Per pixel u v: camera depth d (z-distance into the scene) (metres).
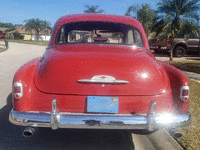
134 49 3.09
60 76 2.46
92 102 2.43
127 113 2.49
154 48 16.64
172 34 12.77
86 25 3.51
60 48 3.03
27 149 2.89
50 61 2.63
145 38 3.40
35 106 2.47
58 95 2.44
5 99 4.82
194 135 3.22
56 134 3.36
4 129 3.45
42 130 3.47
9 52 18.41
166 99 2.53
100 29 3.67
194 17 12.36
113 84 2.44
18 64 10.39
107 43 3.17
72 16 3.56
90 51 2.82
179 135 2.53
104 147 3.01
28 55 15.56
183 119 2.48
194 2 12.20
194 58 14.79
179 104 2.55
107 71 2.46
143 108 2.49
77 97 2.43
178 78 2.58
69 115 2.37
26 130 2.49
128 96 2.47
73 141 3.15
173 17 12.60
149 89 2.49
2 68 9.08
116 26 3.52
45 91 2.46
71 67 2.50
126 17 3.65
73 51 2.83
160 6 12.67
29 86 2.48
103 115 2.38
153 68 2.61
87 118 2.35
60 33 3.38
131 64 2.57
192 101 4.74
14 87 2.45
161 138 3.24
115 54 2.74
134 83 2.47
